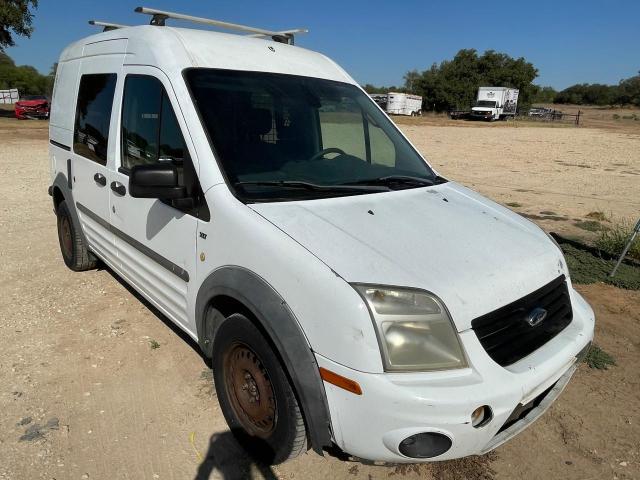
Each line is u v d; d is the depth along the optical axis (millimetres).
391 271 2285
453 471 2830
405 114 58781
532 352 2484
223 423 3158
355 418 2189
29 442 2928
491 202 3482
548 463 2918
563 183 12914
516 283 2496
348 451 2303
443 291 2262
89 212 4496
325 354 2232
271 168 3016
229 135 3008
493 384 2211
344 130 3586
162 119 3236
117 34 4031
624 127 52062
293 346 2312
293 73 3619
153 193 2891
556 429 3205
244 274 2580
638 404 3463
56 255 6004
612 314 4746
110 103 3920
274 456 2668
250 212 2641
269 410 2658
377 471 2811
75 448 2906
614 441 3109
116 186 3809
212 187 2820
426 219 2836
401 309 2180
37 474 2709
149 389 3461
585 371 3832
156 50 3367
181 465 2818
